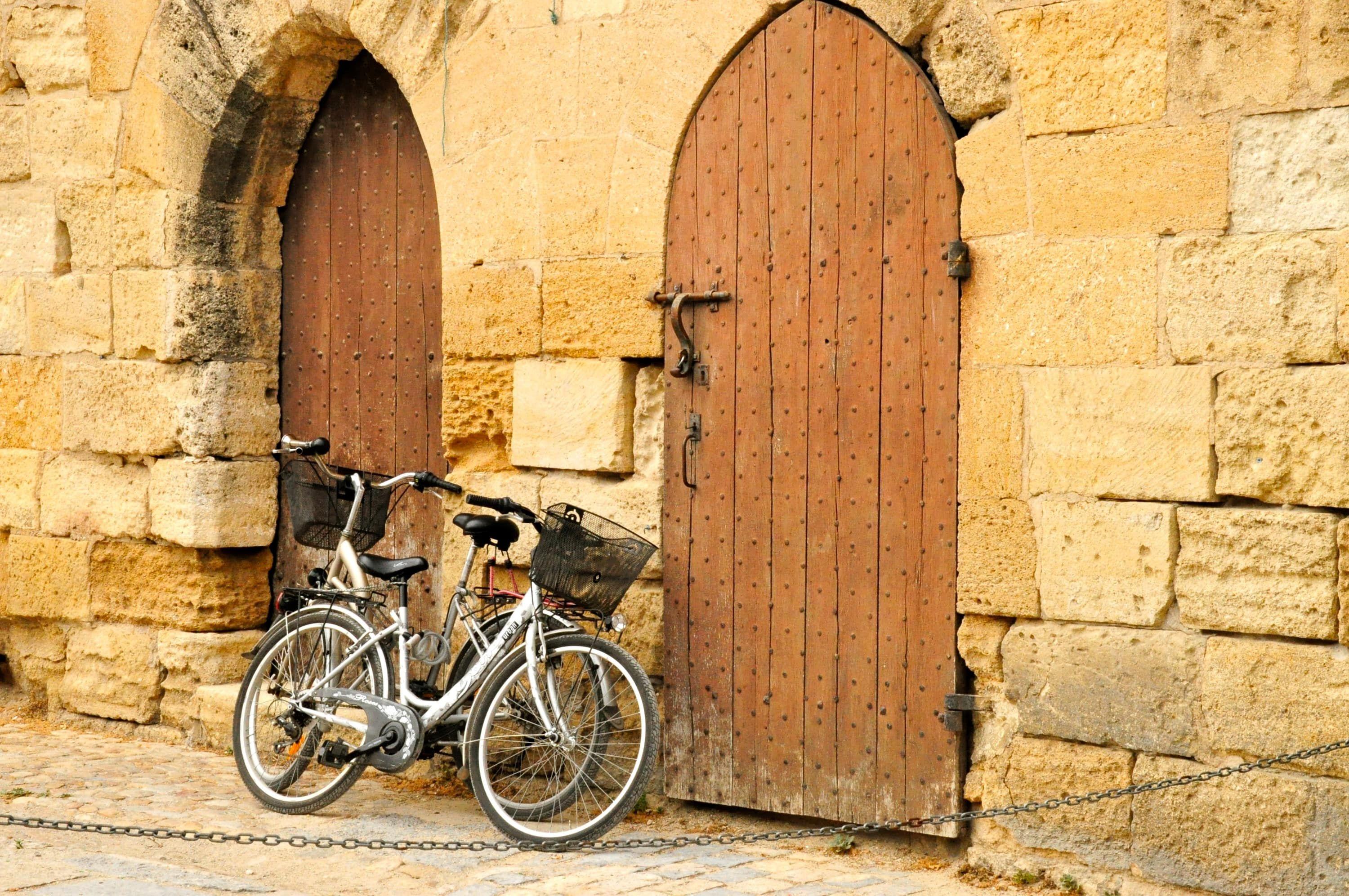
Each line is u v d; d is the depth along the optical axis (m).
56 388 7.55
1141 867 4.66
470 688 5.43
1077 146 4.77
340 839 5.31
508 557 5.79
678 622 5.71
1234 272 4.49
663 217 5.73
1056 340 4.81
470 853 5.14
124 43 7.25
